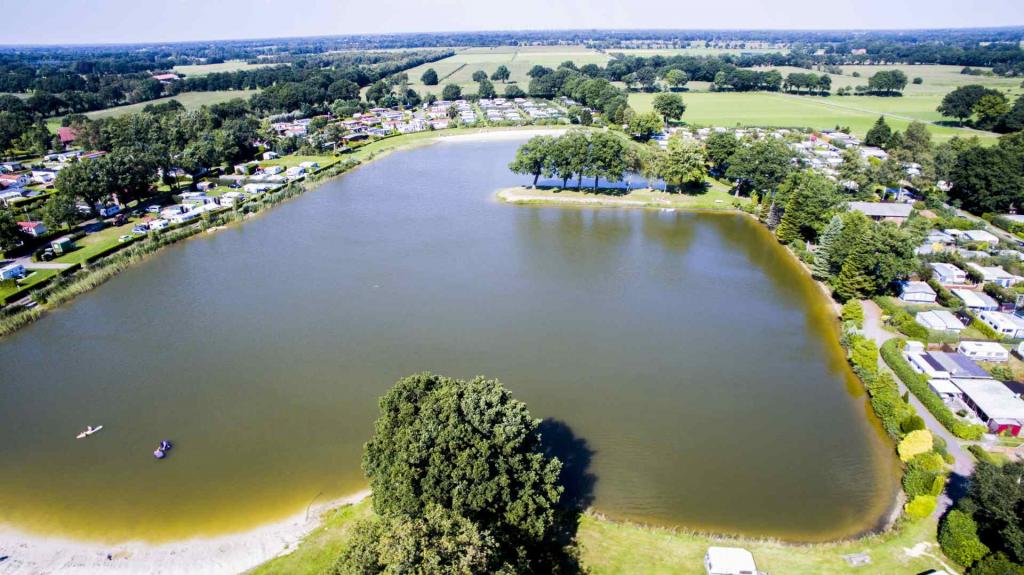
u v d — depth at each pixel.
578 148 149.25
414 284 100.00
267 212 143.00
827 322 86.62
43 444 61.50
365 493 53.91
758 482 55.34
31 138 197.38
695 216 139.00
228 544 48.66
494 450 44.53
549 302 93.12
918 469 52.84
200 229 128.62
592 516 50.53
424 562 33.12
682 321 87.00
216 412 66.25
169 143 191.00
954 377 67.75
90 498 54.06
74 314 90.94
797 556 45.97
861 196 135.12
